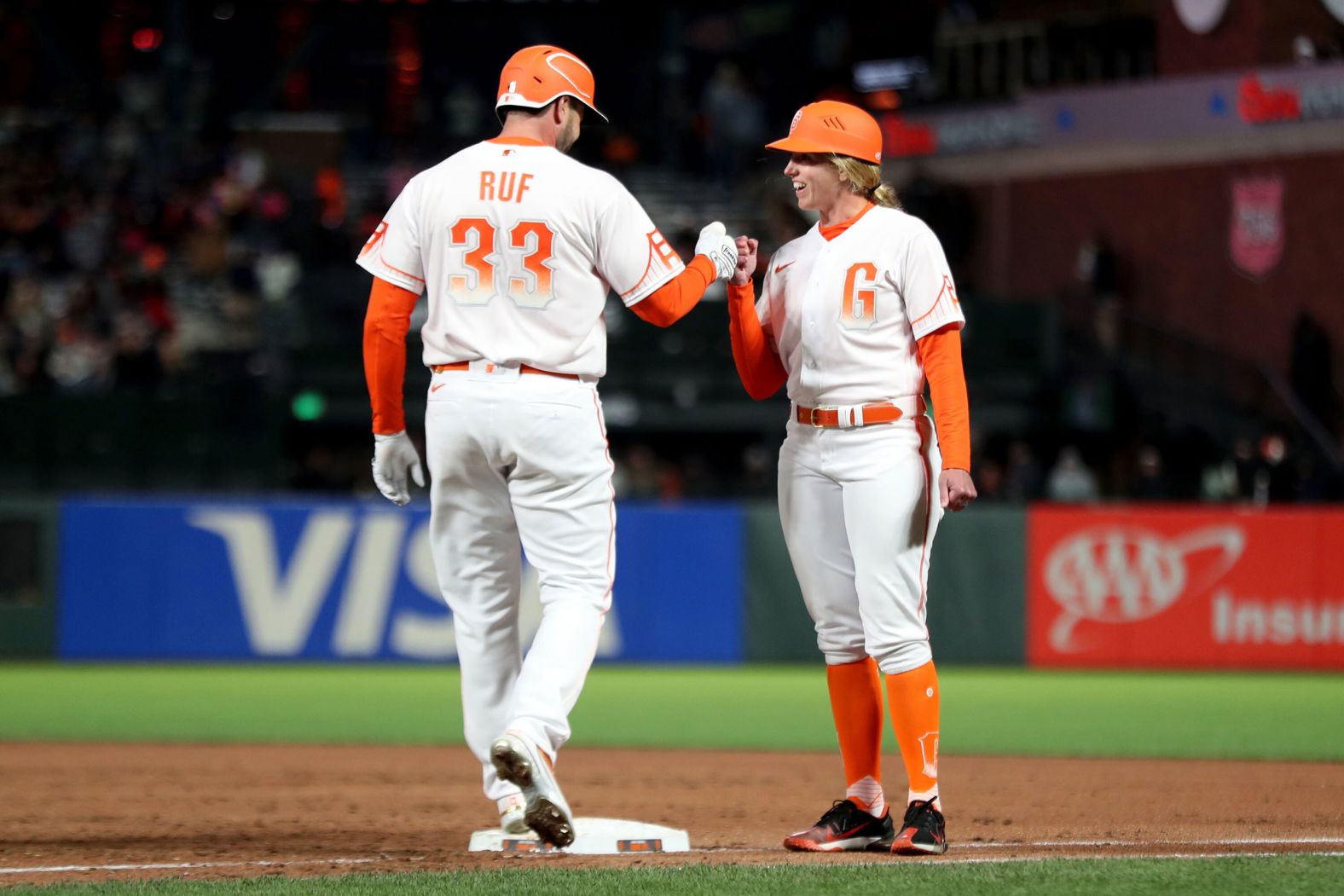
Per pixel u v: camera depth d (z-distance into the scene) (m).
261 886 16.14
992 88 96.81
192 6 97.88
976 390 78.94
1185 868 17.05
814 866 17.20
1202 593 50.38
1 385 68.50
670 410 75.31
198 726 35.00
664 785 26.36
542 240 17.34
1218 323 84.19
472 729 18.77
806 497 18.84
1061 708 39.69
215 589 48.69
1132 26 89.38
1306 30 79.56
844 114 18.69
